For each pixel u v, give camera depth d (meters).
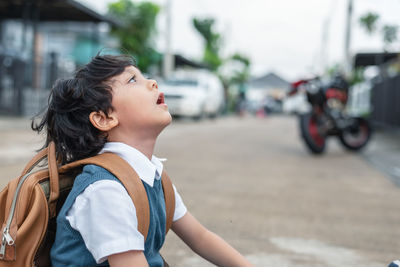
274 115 30.86
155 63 18.58
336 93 6.34
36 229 0.92
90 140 0.99
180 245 2.43
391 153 6.78
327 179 4.56
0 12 12.15
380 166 5.45
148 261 1.03
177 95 13.78
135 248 0.90
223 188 3.96
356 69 16.34
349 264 2.25
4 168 4.26
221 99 18.23
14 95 10.68
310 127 6.38
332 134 6.54
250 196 3.68
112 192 0.90
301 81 6.22
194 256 2.27
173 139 8.33
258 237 2.63
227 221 2.92
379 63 14.20
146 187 0.99
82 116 0.99
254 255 2.33
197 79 15.55
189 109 13.87
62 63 11.42
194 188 3.91
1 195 0.98
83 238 0.92
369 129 6.87
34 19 11.41
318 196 3.76
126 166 0.95
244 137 9.50
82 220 0.91
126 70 1.00
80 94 0.97
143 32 17.53
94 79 0.98
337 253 2.40
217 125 13.78
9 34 13.45
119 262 0.91
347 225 2.93
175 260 2.21
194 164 5.29
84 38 17.12
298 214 3.16
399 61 11.18
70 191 0.99
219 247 1.23
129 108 0.97
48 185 0.97
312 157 6.27
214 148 7.08
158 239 1.06
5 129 7.79
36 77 11.05
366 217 3.13
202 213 3.10
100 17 12.26
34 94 10.89
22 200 0.92
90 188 0.91
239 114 23.98
